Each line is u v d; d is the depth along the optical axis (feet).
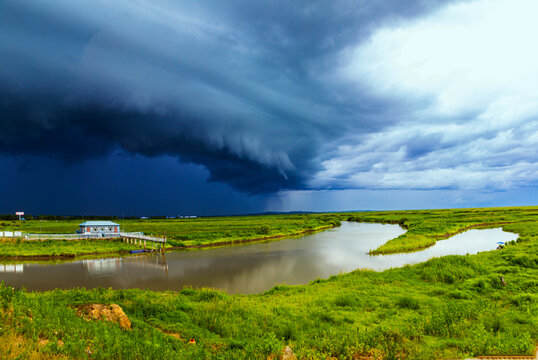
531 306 49.39
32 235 186.09
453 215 414.62
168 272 118.01
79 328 34.19
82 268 128.06
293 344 37.58
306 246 188.85
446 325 41.57
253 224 369.30
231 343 39.86
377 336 38.22
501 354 30.63
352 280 83.15
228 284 98.37
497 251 113.70
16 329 29.04
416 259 135.13
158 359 29.37
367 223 426.51
